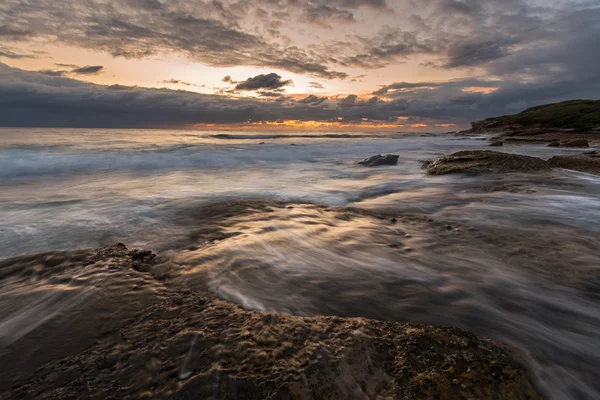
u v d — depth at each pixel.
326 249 4.60
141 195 8.23
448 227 5.71
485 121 88.00
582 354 2.54
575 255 4.39
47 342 2.39
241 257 4.18
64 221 5.82
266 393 1.91
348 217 6.38
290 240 4.91
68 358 2.21
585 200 7.53
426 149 29.16
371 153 24.27
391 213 6.75
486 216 6.43
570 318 3.01
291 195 8.48
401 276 3.78
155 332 2.46
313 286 3.48
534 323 2.92
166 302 2.93
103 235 5.10
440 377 2.07
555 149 27.97
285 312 2.98
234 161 17.91
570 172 11.09
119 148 21.53
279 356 2.19
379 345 2.33
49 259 3.83
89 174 12.44
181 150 21.59
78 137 34.47
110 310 2.79
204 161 17.44
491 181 10.07
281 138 50.03
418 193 8.87
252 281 3.54
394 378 2.06
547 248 4.66
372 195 8.74
